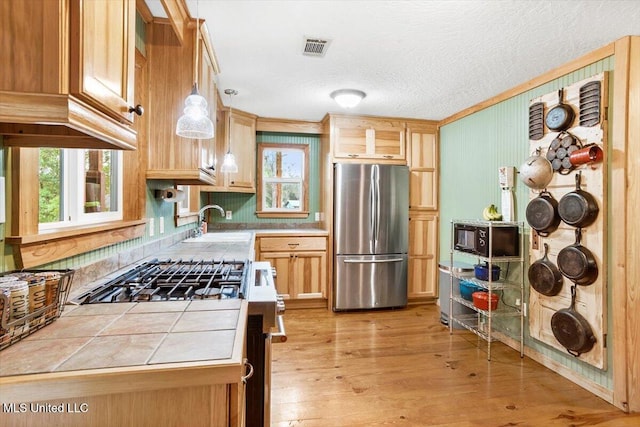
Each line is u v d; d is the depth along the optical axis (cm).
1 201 89
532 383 220
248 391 120
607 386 202
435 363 247
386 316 352
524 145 268
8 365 64
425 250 391
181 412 67
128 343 74
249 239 294
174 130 186
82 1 68
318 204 430
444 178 383
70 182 134
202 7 173
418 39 204
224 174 354
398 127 381
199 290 121
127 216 179
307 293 371
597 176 205
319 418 182
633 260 191
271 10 175
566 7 169
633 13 173
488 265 263
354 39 205
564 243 227
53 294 86
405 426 176
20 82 65
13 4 64
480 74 255
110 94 83
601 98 204
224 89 296
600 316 203
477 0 165
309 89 294
